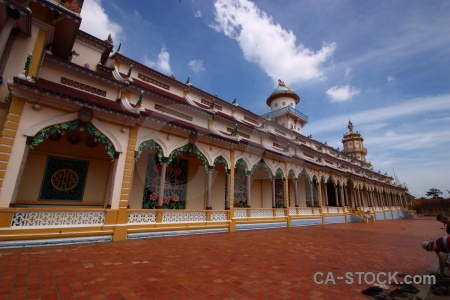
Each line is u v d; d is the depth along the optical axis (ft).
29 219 21.27
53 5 27.86
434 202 167.43
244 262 19.65
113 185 26.99
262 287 14.08
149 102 39.52
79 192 31.73
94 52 41.42
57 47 35.06
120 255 20.08
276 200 62.75
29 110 22.26
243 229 41.81
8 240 19.72
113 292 12.35
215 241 29.32
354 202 90.53
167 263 18.31
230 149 42.68
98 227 25.20
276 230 44.68
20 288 12.17
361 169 106.63
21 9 23.45
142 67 43.19
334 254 24.26
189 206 42.83
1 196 19.92
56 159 30.63
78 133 32.83
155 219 30.50
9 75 24.39
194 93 51.08
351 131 151.43
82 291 12.28
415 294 13.47
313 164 63.16
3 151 20.39
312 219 60.70
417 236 41.98
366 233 45.01
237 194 53.36
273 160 52.60
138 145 29.94
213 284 14.26
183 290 13.10
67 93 24.25
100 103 26.08
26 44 26.35
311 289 14.02
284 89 96.43
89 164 33.14
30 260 17.12
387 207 120.98
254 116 64.13
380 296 13.08
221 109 56.54
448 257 16.71
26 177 28.02
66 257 18.51
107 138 27.30
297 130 91.81
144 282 14.02
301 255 23.22
